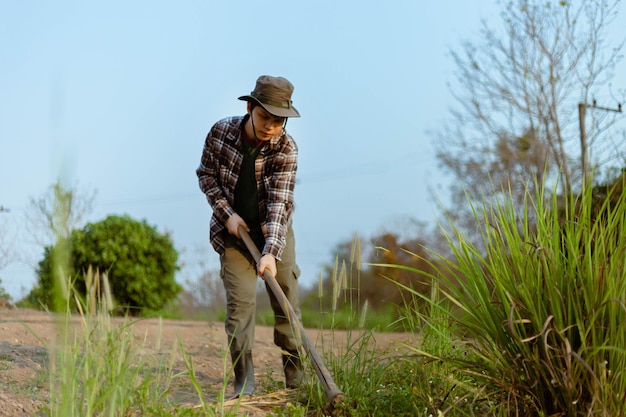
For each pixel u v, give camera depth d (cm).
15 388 397
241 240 438
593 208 469
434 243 2022
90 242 1214
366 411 372
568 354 303
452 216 1833
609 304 314
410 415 371
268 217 434
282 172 438
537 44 1672
